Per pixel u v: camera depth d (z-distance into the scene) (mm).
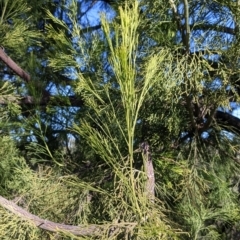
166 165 1733
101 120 1494
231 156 2016
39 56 2258
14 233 1396
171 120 1613
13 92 2039
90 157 1893
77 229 1244
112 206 1371
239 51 1468
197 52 1518
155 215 1188
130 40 1068
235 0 1407
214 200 1997
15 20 1896
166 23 1576
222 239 2287
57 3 2229
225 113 2008
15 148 2146
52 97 2004
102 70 1668
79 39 1702
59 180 1741
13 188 1995
